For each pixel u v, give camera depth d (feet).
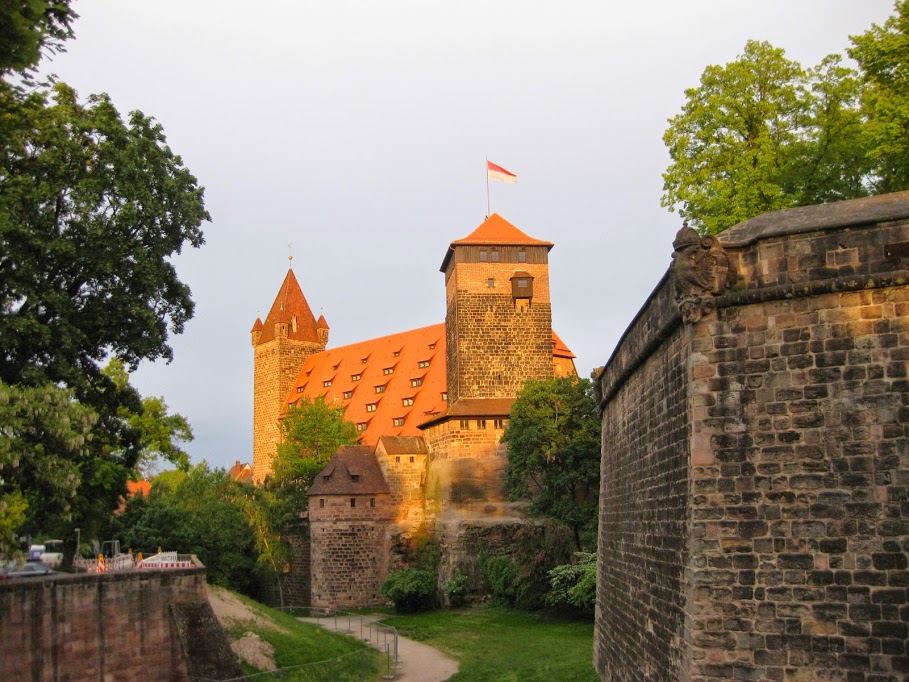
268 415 400.88
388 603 264.72
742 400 57.88
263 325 413.18
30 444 95.61
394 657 157.28
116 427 137.18
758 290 58.13
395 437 277.23
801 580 54.54
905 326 54.65
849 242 56.34
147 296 127.13
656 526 74.84
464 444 244.01
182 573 112.16
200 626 110.63
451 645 171.32
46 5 65.36
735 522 56.70
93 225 119.44
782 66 142.41
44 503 102.12
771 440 56.75
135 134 129.39
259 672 123.34
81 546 172.96
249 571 263.90
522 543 212.84
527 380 219.41
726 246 59.77
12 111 87.76
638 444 85.46
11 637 95.25
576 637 168.76
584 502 206.80
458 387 249.55
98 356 129.39
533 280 254.06
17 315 112.06
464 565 233.76
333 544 264.52
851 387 55.31
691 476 58.54
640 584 81.61
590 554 183.11
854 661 52.60
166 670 107.96
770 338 57.77
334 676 133.08
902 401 53.98
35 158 118.01
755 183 130.93
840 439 55.06
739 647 55.21
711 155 141.38
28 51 63.72
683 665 62.23
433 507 256.32
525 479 216.95
